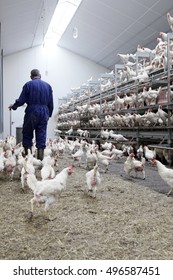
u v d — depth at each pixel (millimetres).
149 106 9305
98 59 21016
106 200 4285
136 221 3373
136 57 10547
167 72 8469
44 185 3328
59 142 10727
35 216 3512
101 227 3191
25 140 6504
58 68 21156
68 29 17828
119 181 5762
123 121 10977
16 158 6527
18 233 3000
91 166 7453
